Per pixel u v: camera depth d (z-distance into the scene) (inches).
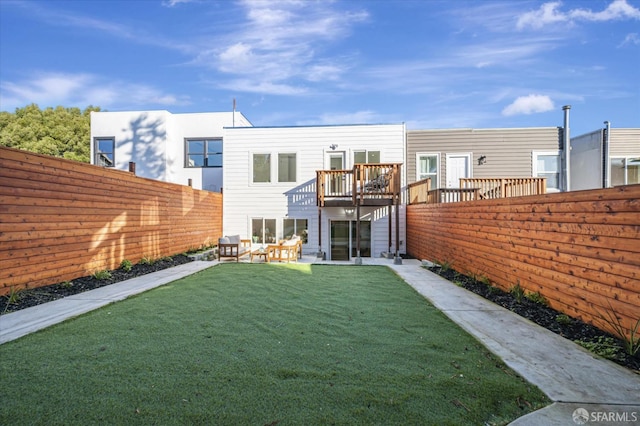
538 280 178.4
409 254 464.1
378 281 262.7
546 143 476.4
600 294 135.0
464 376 101.1
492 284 229.1
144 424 77.7
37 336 134.9
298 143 500.7
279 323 153.9
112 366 107.3
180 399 88.0
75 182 240.8
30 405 85.1
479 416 81.4
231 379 98.8
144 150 582.2
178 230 396.2
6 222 187.5
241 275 289.1
